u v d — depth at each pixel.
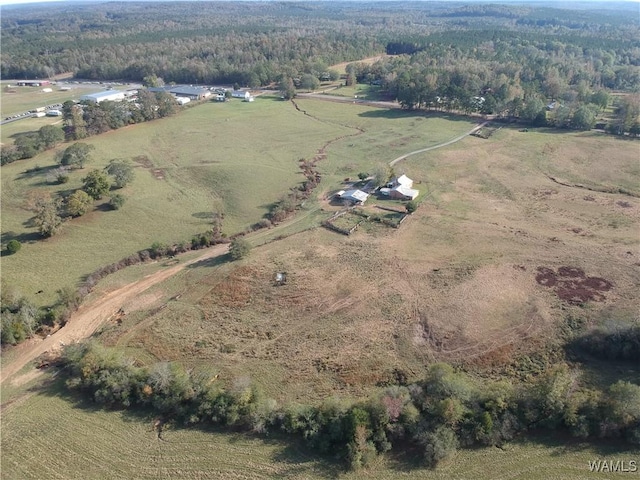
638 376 52.12
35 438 46.59
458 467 42.38
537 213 89.50
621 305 62.28
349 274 71.25
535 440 44.53
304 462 43.38
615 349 54.31
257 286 69.12
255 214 93.62
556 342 56.97
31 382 53.84
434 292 66.50
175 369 51.38
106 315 64.94
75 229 86.19
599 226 83.56
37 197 94.88
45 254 78.69
